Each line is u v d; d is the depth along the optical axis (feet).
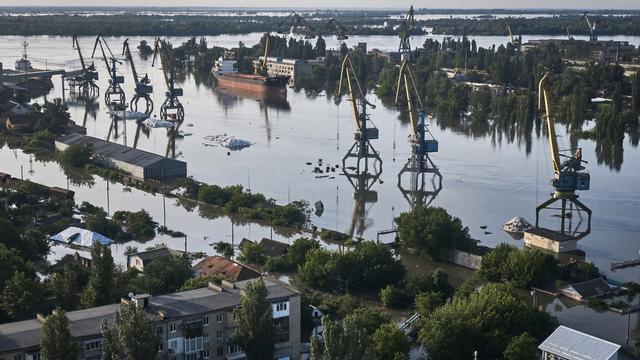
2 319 501.97
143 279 545.85
